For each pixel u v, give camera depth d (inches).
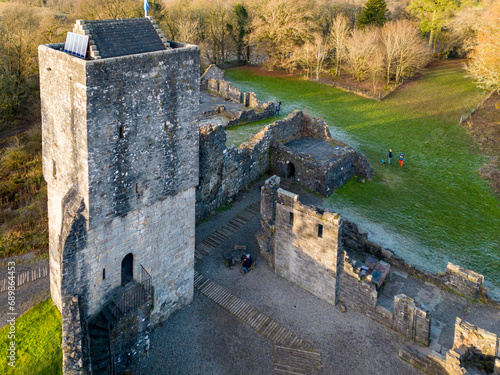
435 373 1126.4
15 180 1857.8
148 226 1097.4
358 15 3848.4
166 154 1058.1
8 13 2731.3
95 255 1002.7
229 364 1154.7
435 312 1314.0
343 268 1289.4
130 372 1108.5
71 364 882.1
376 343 1221.1
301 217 1310.3
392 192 1999.3
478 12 3700.8
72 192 972.6
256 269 1482.5
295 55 3521.2
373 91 3184.1
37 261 1403.8
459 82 3385.8
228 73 3646.7
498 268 1567.4
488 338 1082.1
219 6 3846.0
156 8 3494.1
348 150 2058.3
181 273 1251.8
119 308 1063.6
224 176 1766.7
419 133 2578.7
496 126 2650.1
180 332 1231.5
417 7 4055.1
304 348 1205.1
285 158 2021.4
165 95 998.4
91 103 861.8
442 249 1648.6
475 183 2095.2
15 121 2404.0
